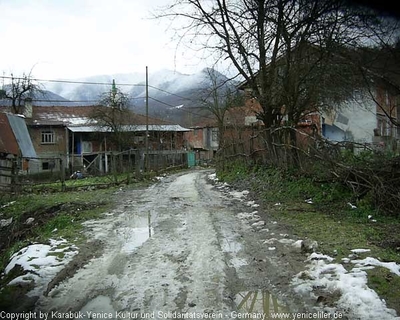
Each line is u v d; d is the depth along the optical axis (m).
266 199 10.23
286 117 13.73
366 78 9.59
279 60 12.24
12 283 4.41
